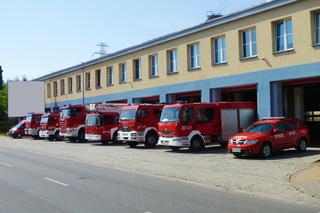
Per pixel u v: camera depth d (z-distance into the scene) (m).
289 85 25.95
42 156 25.50
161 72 35.16
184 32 31.97
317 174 14.73
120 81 41.66
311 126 26.95
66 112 38.44
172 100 34.50
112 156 23.94
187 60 32.16
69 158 23.94
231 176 15.14
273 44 25.41
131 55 39.44
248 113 26.91
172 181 14.51
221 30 28.95
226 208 9.87
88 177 15.64
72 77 52.53
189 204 10.38
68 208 10.04
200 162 19.64
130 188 12.95
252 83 26.67
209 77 30.02
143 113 29.30
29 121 46.66
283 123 21.34
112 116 34.41
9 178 15.52
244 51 27.64
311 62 23.12
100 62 45.31
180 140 24.64
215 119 25.81
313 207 9.96
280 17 24.80
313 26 23.22
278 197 11.31
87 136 35.16
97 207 10.10
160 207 10.02
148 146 29.45
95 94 46.59
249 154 20.06
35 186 13.54
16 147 34.09
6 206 10.40
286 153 21.66
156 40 35.19
